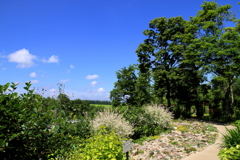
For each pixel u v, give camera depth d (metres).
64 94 8.94
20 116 3.93
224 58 17.25
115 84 22.70
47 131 4.71
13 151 4.01
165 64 25.09
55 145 5.16
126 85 22.41
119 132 8.51
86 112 9.54
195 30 21.28
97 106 11.20
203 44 18.12
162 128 11.66
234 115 21.42
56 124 5.26
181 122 16.77
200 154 6.69
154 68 25.77
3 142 3.38
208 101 25.94
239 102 25.72
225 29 20.09
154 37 26.64
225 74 17.42
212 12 19.45
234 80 21.05
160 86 24.72
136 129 10.20
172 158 6.43
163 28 25.41
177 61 24.84
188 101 22.84
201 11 20.81
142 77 22.44
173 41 24.97
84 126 7.98
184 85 21.92
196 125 13.93
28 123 4.20
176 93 23.80
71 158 5.07
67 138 5.65
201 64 18.75
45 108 4.87
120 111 10.64
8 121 3.71
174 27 24.78
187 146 7.80
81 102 9.95
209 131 11.31
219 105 23.83
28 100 4.47
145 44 25.80
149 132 10.59
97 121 8.69
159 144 8.26
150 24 26.61
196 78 21.20
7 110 3.70
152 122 11.41
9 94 4.03
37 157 4.59
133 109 11.62
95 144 4.54
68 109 8.79
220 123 16.70
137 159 6.38
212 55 17.61
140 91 22.02
